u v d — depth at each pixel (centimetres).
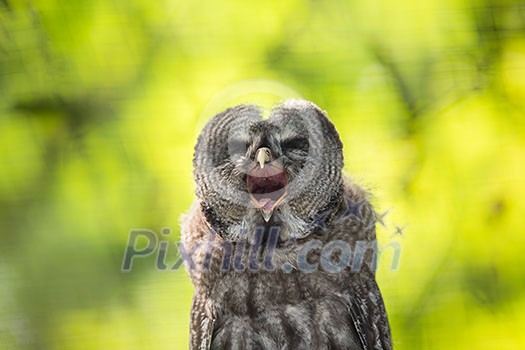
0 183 1463
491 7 1438
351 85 1412
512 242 1419
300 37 1427
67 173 1456
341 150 1113
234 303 1119
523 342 1400
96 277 1432
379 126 1404
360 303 1124
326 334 1119
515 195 1423
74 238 1442
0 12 1459
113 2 1453
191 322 1141
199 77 1430
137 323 1412
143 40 1450
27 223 1455
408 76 1429
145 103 1440
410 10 1435
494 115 1437
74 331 1433
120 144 1440
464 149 1429
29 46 1467
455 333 1393
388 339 1145
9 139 1467
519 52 1441
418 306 1378
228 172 1095
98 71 1455
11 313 1441
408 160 1404
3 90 1468
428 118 1423
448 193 1415
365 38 1429
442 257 1404
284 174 1090
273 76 1420
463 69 1438
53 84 1466
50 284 1441
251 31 1430
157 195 1423
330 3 1432
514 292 1410
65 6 1456
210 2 1435
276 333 1123
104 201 1438
